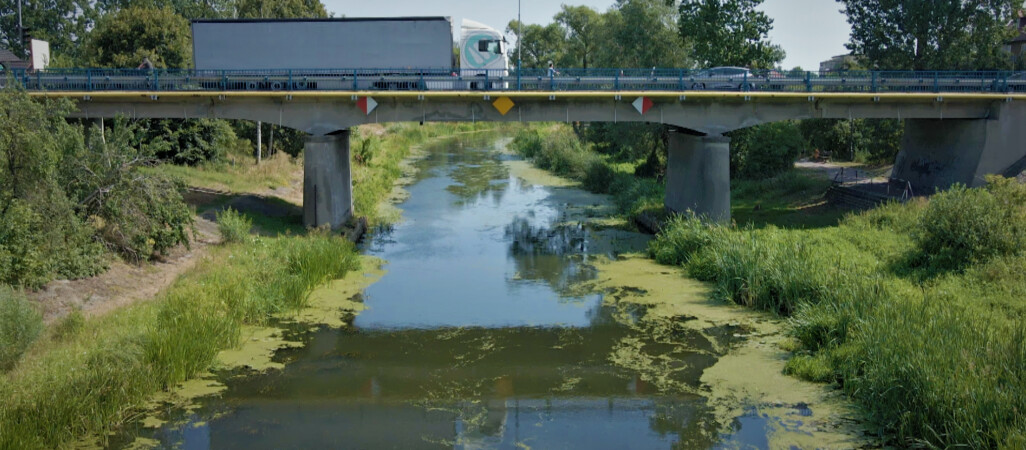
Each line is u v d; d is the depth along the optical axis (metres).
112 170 20.56
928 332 14.37
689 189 29.14
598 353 16.97
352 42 29.39
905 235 24.16
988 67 36.81
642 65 46.22
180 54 39.44
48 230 18.02
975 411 11.73
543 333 18.28
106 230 20.38
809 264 20.30
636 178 41.28
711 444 12.73
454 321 19.14
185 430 13.14
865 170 38.75
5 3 60.22
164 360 14.88
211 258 21.36
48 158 18.50
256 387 14.97
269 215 28.80
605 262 25.12
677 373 15.79
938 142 31.30
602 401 14.51
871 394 13.54
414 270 24.06
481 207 35.94
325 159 27.41
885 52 37.59
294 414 13.84
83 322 15.63
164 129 32.41
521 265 24.78
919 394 12.62
